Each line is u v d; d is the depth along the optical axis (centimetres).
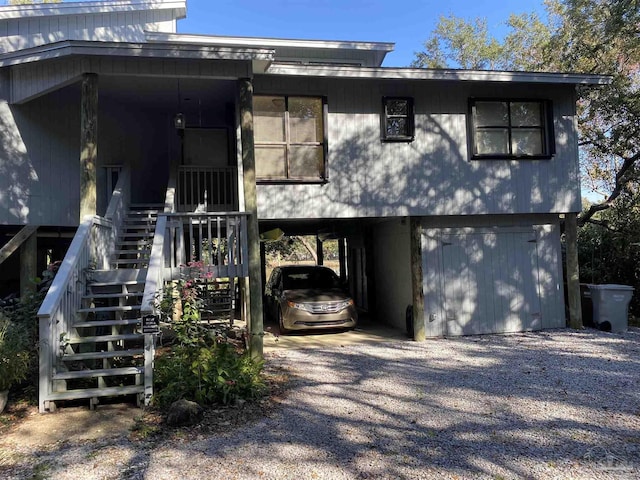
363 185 922
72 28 1126
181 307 686
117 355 562
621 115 1323
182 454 412
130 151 1034
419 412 521
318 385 631
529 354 790
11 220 835
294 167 902
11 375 512
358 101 926
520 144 990
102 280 675
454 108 959
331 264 3014
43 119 890
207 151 1104
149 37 1144
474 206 960
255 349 734
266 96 890
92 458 406
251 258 743
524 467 383
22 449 427
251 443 435
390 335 1000
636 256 1178
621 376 645
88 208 696
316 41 1237
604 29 1399
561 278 1022
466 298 984
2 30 1052
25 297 625
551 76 935
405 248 1029
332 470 381
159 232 678
